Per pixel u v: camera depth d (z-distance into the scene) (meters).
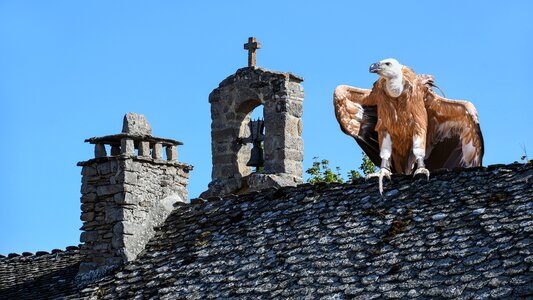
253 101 26.48
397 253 20.41
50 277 26.33
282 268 21.42
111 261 24.83
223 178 26.55
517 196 20.53
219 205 24.88
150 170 25.66
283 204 23.48
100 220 25.23
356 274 20.36
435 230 20.53
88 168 25.62
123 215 24.84
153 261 24.22
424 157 22.50
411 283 19.55
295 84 26.17
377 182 22.58
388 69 21.84
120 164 25.19
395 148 22.50
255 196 24.42
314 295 20.30
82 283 24.98
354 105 22.86
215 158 26.72
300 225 22.45
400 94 21.98
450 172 21.92
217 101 26.86
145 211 25.19
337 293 20.11
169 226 25.20
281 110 25.81
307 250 21.58
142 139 25.66
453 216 20.67
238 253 22.69
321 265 20.98
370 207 21.98
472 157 22.06
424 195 21.59
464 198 21.03
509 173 21.28
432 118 22.41
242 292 21.31
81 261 25.64
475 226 20.19
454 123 22.19
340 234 21.59
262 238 22.70
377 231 21.22
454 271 19.36
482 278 18.92
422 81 22.22
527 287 18.34
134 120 25.70
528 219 19.80
